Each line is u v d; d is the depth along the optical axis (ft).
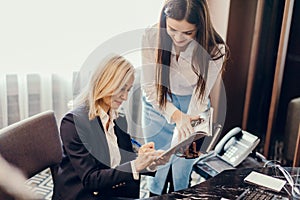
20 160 4.41
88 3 7.89
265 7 7.23
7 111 7.95
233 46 7.57
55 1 7.65
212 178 4.66
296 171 4.90
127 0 8.08
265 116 7.76
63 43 8.00
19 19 7.48
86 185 4.58
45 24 7.73
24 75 7.90
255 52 7.53
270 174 4.82
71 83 8.27
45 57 7.98
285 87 7.27
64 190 4.71
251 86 7.75
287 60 7.11
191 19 5.80
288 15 6.77
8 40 7.53
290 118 7.27
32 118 4.74
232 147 5.65
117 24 8.17
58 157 4.97
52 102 8.34
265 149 7.67
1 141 4.17
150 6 8.22
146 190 8.18
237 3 7.32
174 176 6.37
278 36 7.18
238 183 4.52
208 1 7.37
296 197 4.05
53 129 4.97
